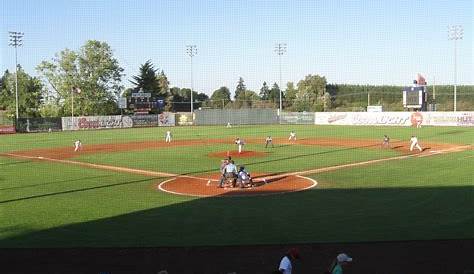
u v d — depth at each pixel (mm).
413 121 93625
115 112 123500
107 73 120125
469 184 30328
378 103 164125
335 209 24141
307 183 31344
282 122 111375
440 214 22984
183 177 34656
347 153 48531
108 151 53719
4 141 69938
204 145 59594
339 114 103500
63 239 19719
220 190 29453
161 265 16797
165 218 22828
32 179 34688
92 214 23766
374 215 22906
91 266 16750
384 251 17875
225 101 181375
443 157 44469
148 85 151250
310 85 173375
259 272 16031
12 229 21234
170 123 111500
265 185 30891
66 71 116875
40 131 92500
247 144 59875
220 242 19109
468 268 16141
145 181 33156
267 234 20078
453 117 89500
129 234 20312
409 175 34156
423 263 16641
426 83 103062
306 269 16250
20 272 16219
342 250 18031
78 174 36875
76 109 116938
